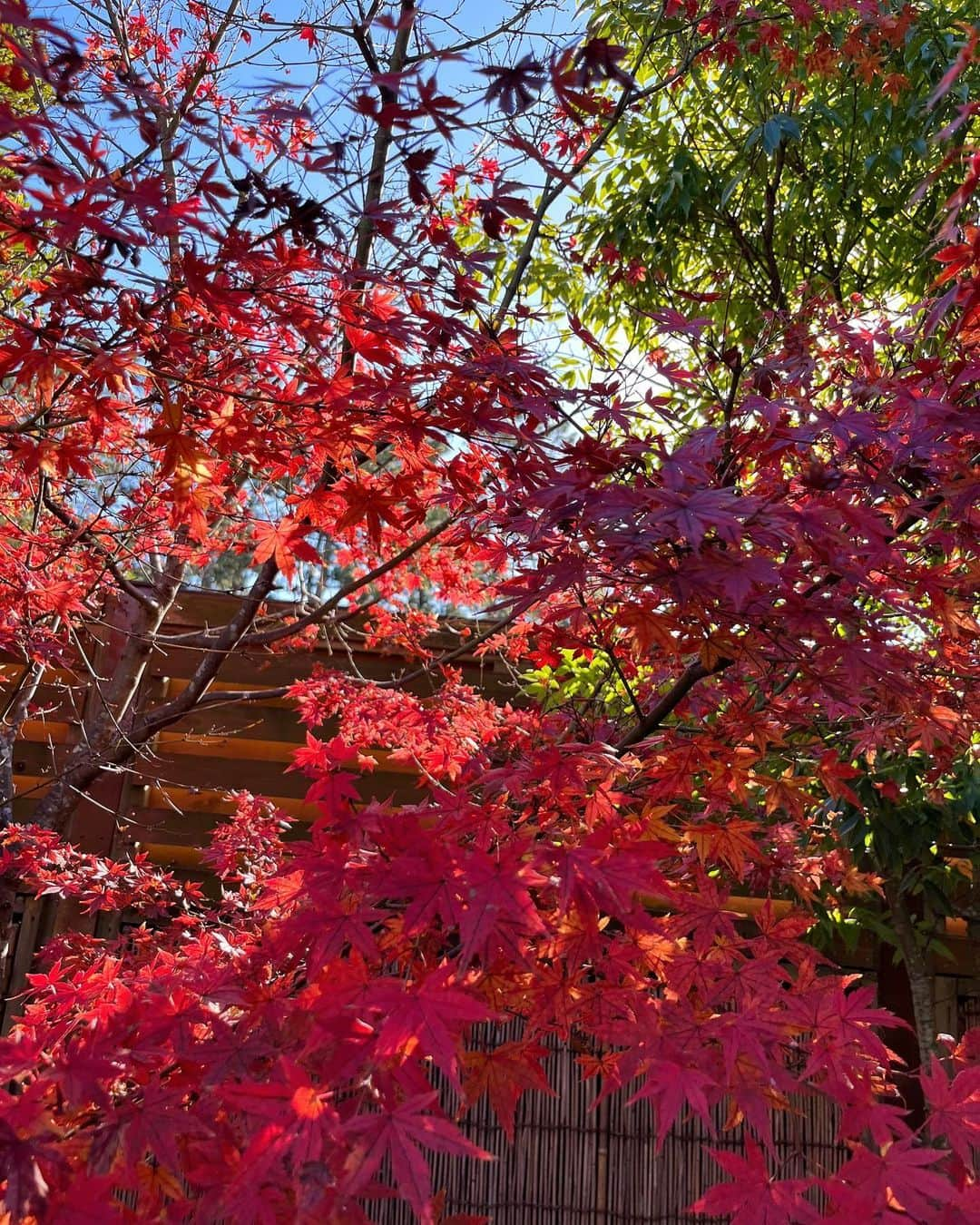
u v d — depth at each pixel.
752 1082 1.45
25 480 3.05
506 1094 1.55
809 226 4.71
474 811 1.65
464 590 3.88
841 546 1.71
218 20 3.41
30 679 3.51
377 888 1.35
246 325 2.07
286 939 1.48
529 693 3.99
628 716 2.76
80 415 2.21
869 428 1.82
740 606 1.80
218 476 2.42
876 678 1.91
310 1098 1.10
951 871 3.74
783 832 2.77
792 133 4.08
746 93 4.64
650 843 1.39
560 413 1.98
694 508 1.54
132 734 3.25
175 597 3.88
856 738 2.77
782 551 1.98
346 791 1.58
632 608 1.96
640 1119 3.31
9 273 2.61
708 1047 1.50
